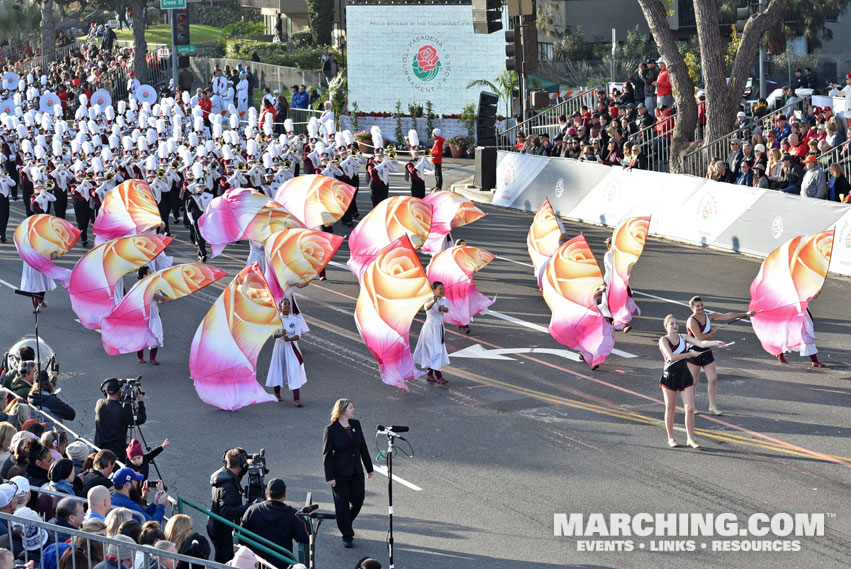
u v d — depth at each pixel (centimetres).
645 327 2206
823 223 2573
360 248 2455
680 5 5200
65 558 968
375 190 3209
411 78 4541
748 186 2800
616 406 1767
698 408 1739
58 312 2456
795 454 1545
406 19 4494
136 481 1190
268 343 2192
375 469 1537
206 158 3152
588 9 5291
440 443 1630
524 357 2042
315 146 3250
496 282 2600
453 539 1322
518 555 1275
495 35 4441
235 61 5788
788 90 3538
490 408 1777
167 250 2986
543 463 1541
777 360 1972
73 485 1211
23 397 1628
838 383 1839
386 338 1844
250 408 1822
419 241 2434
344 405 1320
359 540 1330
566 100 4025
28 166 3316
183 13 4791
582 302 1962
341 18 6000
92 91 5653
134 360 2105
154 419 1781
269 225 2509
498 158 3534
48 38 6738
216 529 1188
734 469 1500
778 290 1941
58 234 2470
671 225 2950
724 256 2753
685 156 3219
